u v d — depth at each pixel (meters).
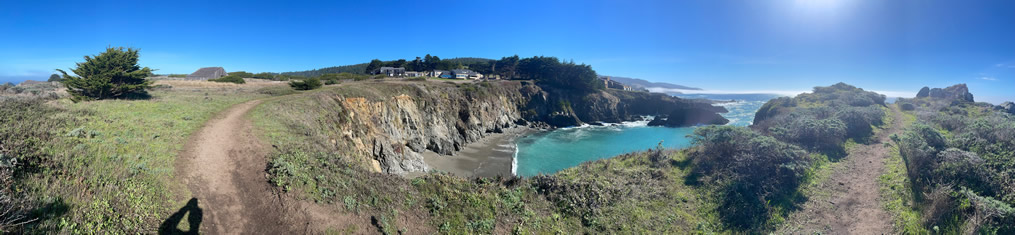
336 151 18.50
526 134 57.34
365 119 32.03
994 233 12.63
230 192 11.30
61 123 13.59
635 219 16.34
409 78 76.94
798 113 35.25
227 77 47.38
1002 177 15.88
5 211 7.39
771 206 17.20
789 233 15.14
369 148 27.42
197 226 9.55
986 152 19.00
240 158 13.88
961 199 14.64
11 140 10.54
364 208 12.21
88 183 9.56
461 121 50.44
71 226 8.00
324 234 10.39
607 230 15.24
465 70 115.88
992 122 24.66
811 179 19.77
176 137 15.08
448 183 15.70
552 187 17.72
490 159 38.31
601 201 17.25
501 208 14.73
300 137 18.25
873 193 17.83
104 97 22.80
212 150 14.24
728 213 17.00
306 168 13.95
